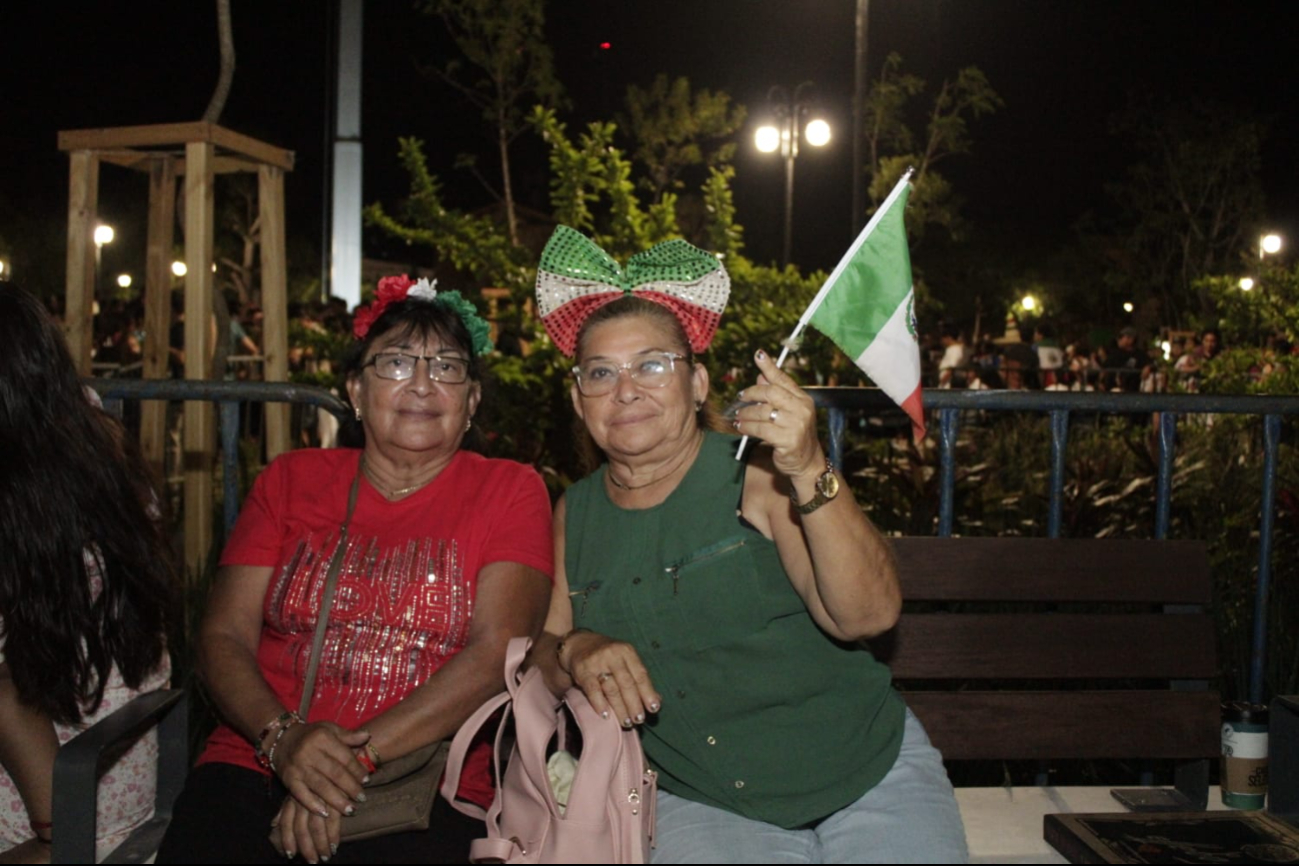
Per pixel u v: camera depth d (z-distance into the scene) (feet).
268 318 18.24
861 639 7.96
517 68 54.70
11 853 8.09
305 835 7.61
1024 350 53.36
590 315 8.36
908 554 9.54
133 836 8.73
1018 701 9.47
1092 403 10.40
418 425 8.75
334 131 40.27
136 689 8.69
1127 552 9.62
